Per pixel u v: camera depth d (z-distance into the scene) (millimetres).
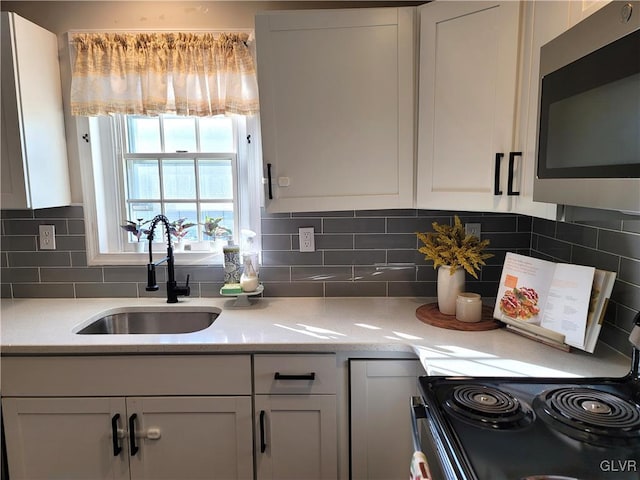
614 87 842
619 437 917
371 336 1597
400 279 2096
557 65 1056
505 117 1426
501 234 2033
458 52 1538
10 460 1643
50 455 1641
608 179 866
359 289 2107
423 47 1640
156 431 1618
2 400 1607
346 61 1684
